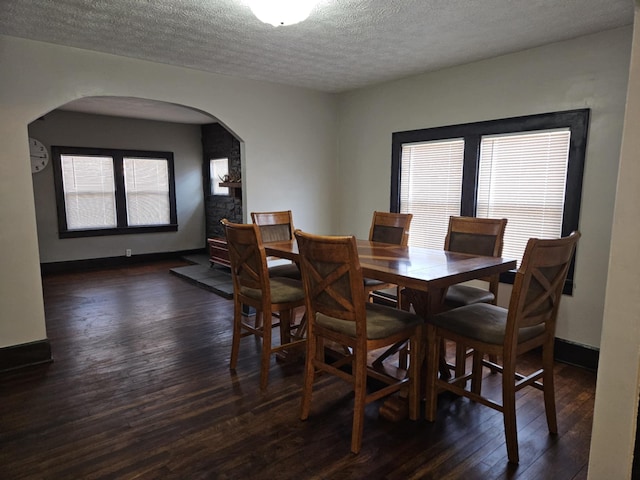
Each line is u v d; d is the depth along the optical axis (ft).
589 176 9.83
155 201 24.07
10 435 7.22
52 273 20.70
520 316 6.37
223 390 8.82
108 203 22.36
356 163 15.65
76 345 11.32
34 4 7.85
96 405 8.20
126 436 7.18
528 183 11.09
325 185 16.10
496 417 7.81
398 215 11.63
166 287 17.94
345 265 6.53
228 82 13.21
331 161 16.17
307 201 15.61
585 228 9.98
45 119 19.95
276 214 12.60
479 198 12.18
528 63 10.66
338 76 13.35
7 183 9.58
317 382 9.22
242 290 9.45
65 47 10.25
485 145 11.87
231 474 6.22
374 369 9.58
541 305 6.77
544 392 7.25
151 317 13.80
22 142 9.75
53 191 20.54
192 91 12.50
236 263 9.29
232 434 7.24
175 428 7.43
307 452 6.74
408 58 11.39
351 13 8.29
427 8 8.06
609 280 4.20
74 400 8.39
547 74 10.34
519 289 6.20
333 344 10.36
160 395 8.60
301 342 9.40
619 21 8.78
